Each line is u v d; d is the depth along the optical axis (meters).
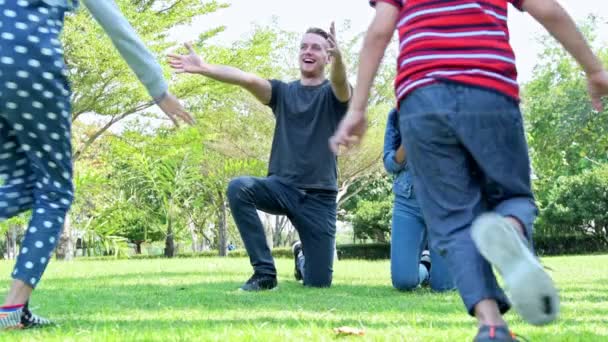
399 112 2.21
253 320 3.27
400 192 5.50
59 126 2.79
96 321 3.24
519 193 2.11
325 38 5.58
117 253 20.59
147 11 18.91
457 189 2.08
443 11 2.14
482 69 2.09
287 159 5.60
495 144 2.07
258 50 20.47
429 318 3.40
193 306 4.01
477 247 1.97
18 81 2.64
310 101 5.58
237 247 45.97
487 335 1.92
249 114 24.20
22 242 2.85
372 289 5.61
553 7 2.10
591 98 2.22
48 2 2.74
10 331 2.79
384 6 2.19
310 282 5.74
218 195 29.16
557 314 1.78
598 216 29.27
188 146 22.31
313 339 2.58
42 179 2.86
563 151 29.39
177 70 4.98
